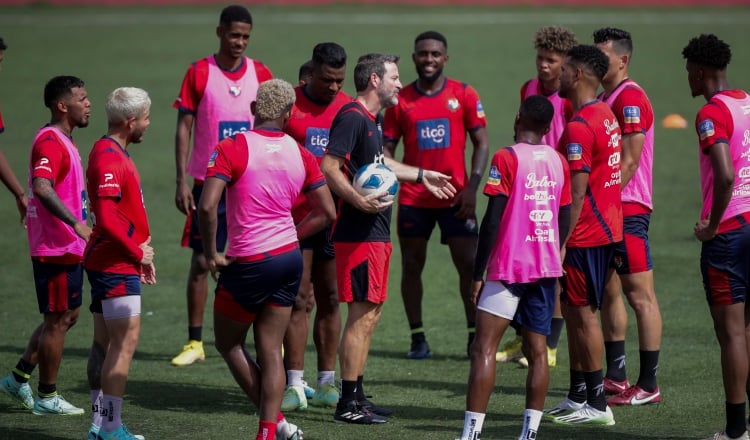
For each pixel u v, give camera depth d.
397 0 150.12
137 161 63.47
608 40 26.14
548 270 21.06
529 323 21.30
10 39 110.25
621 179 25.03
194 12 136.75
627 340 32.44
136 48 106.00
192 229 30.70
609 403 25.44
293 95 21.17
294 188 20.84
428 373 29.36
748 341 22.67
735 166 21.64
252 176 20.38
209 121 31.58
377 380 28.52
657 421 23.84
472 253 31.50
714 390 26.55
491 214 20.80
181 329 34.72
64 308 23.70
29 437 22.09
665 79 91.44
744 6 147.00
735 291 21.61
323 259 25.55
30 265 42.41
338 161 23.58
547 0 150.75
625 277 26.02
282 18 130.12
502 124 73.00
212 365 30.41
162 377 28.72
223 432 22.61
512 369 30.09
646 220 26.25
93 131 70.25
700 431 22.73
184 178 31.52
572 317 23.78
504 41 111.25
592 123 23.34
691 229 48.00
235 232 20.58
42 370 24.06
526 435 21.06
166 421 23.64
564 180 21.45
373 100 24.17
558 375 29.27
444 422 23.78
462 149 32.16
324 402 25.69
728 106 21.59
